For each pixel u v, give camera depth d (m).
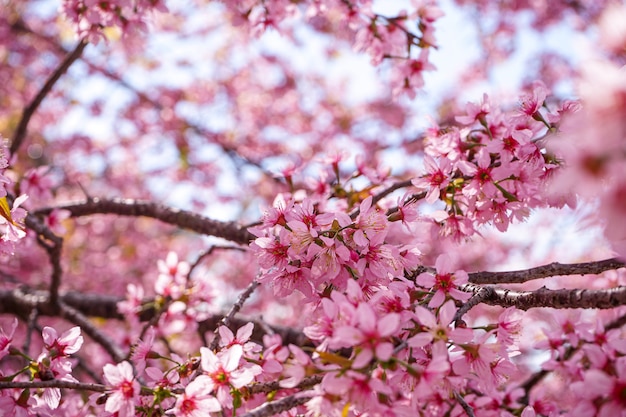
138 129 10.28
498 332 2.55
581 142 1.60
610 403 1.93
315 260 2.48
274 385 2.39
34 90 9.65
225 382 2.31
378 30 4.41
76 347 2.69
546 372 4.13
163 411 2.35
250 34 5.04
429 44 4.39
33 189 4.82
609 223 1.68
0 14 9.06
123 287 9.34
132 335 5.31
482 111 3.26
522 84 9.06
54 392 2.60
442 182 3.07
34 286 8.31
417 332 2.30
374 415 2.01
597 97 1.52
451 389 2.29
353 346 2.05
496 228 3.10
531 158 2.83
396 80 4.48
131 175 10.80
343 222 2.56
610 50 1.66
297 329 5.05
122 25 4.44
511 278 2.80
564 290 2.56
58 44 9.54
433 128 3.62
